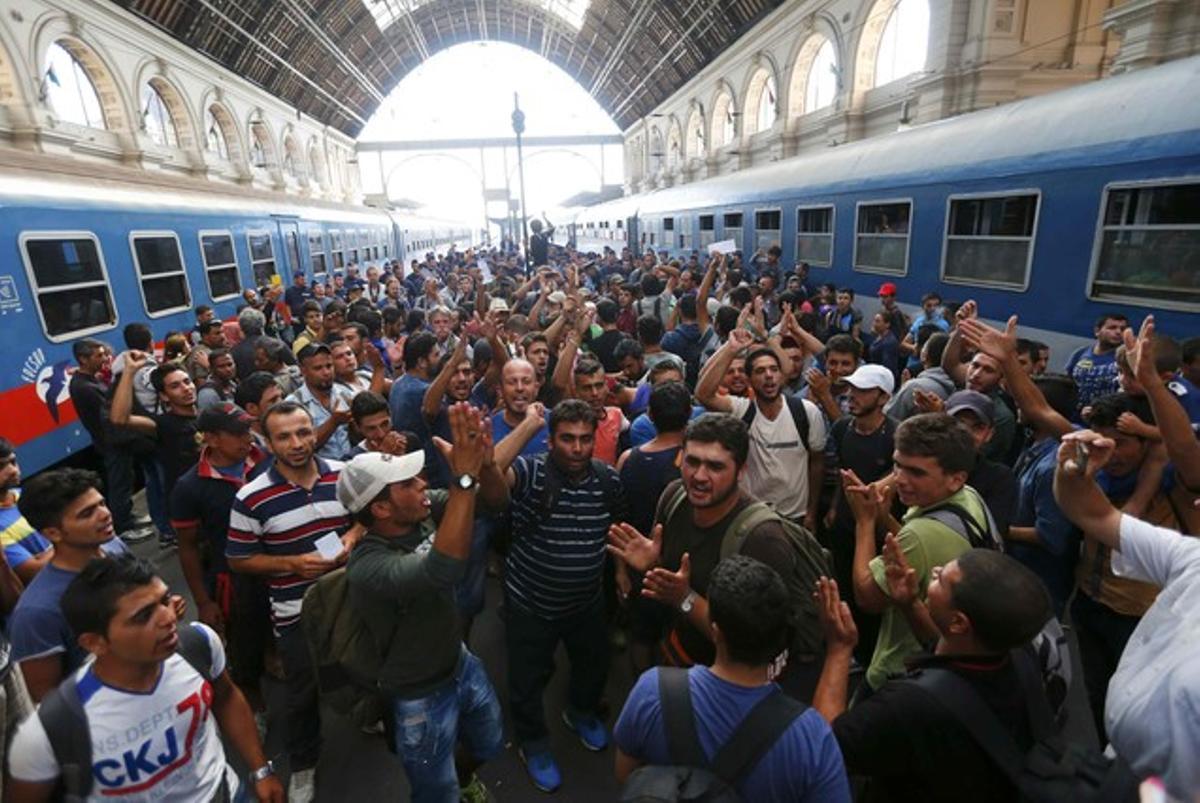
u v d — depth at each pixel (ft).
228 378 15.44
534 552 7.83
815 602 6.12
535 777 8.35
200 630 5.67
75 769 4.76
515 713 8.41
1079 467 5.02
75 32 45.98
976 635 4.23
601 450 11.05
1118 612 7.00
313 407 12.38
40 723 4.75
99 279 21.20
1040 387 9.29
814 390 11.32
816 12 56.85
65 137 44.34
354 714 7.11
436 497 7.39
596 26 116.16
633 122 142.31
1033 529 8.30
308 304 22.27
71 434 19.01
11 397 16.67
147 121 56.54
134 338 17.10
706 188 48.62
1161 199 14.79
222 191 35.19
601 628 8.64
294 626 8.02
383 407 10.17
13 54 40.29
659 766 4.06
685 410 8.63
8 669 7.23
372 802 8.27
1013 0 37.96
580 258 66.85
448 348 18.51
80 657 6.50
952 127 22.89
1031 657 4.54
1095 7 38.04
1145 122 15.10
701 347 18.44
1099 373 14.29
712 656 6.24
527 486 7.79
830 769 4.09
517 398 10.47
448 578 5.40
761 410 9.86
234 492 8.93
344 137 134.00
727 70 79.51
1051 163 17.54
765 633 4.12
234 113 74.18
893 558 5.54
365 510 5.97
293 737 8.15
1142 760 3.83
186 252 27.73
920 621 5.52
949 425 6.18
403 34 127.85
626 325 24.47
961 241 21.53
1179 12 28.35
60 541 6.46
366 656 6.31
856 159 28.43
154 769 5.02
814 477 10.28
